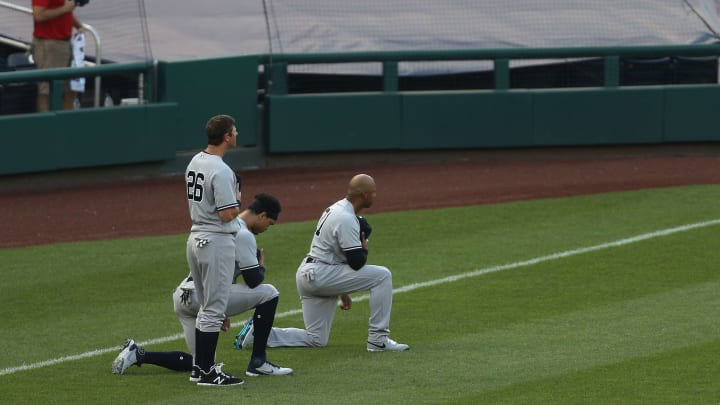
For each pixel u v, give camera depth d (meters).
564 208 54.69
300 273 33.47
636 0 76.75
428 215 53.69
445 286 41.38
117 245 49.12
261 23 75.56
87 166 62.88
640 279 41.69
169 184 63.16
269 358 32.75
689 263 43.84
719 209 53.50
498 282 41.75
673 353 31.92
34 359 33.06
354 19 76.25
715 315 36.28
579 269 43.34
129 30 70.81
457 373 30.53
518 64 68.75
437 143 68.31
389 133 67.94
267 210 31.23
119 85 64.56
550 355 32.16
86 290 41.84
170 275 43.94
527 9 76.75
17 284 42.75
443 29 75.25
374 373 30.75
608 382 29.33
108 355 33.41
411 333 35.38
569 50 68.44
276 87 67.25
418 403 27.83
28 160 61.06
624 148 69.56
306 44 74.25
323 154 68.19
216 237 29.05
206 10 76.38
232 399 28.45
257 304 30.58
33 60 64.56
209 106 66.19
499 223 51.78
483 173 64.62
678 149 69.81
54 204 58.00
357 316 38.22
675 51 69.00
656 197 56.62
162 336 35.66
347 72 68.06
